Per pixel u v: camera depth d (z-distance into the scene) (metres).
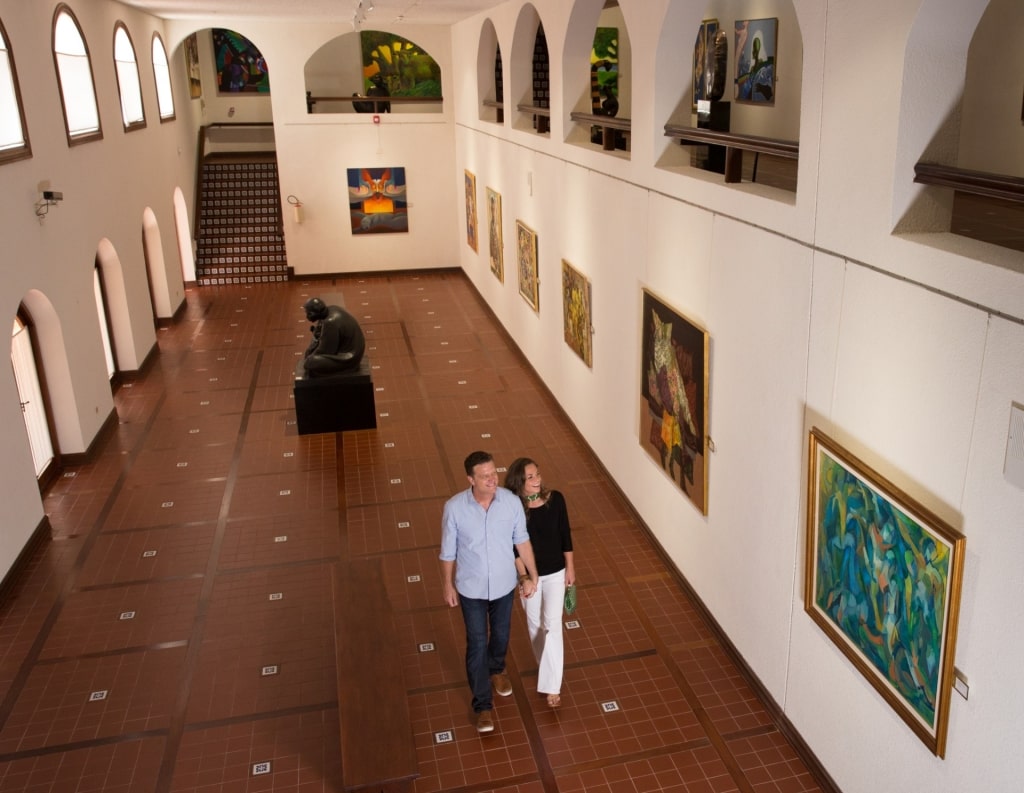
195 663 7.11
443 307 18.12
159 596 8.05
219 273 20.55
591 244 9.96
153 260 16.59
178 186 19.19
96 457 11.11
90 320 11.53
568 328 11.28
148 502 9.88
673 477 7.86
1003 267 3.74
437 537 9.04
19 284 9.02
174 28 18.44
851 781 5.30
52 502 9.89
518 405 12.59
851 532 4.96
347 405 11.70
